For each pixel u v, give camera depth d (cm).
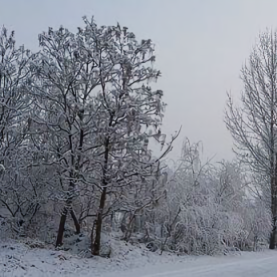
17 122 1775
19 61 1798
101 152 1597
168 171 2078
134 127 1525
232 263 1609
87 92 1642
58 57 1675
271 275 1323
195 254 1878
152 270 1438
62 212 1673
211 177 2234
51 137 1703
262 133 2645
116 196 1608
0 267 1252
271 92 2656
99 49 1634
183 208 1944
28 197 1805
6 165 1723
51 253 1491
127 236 1911
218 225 1966
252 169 2592
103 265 1484
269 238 2494
